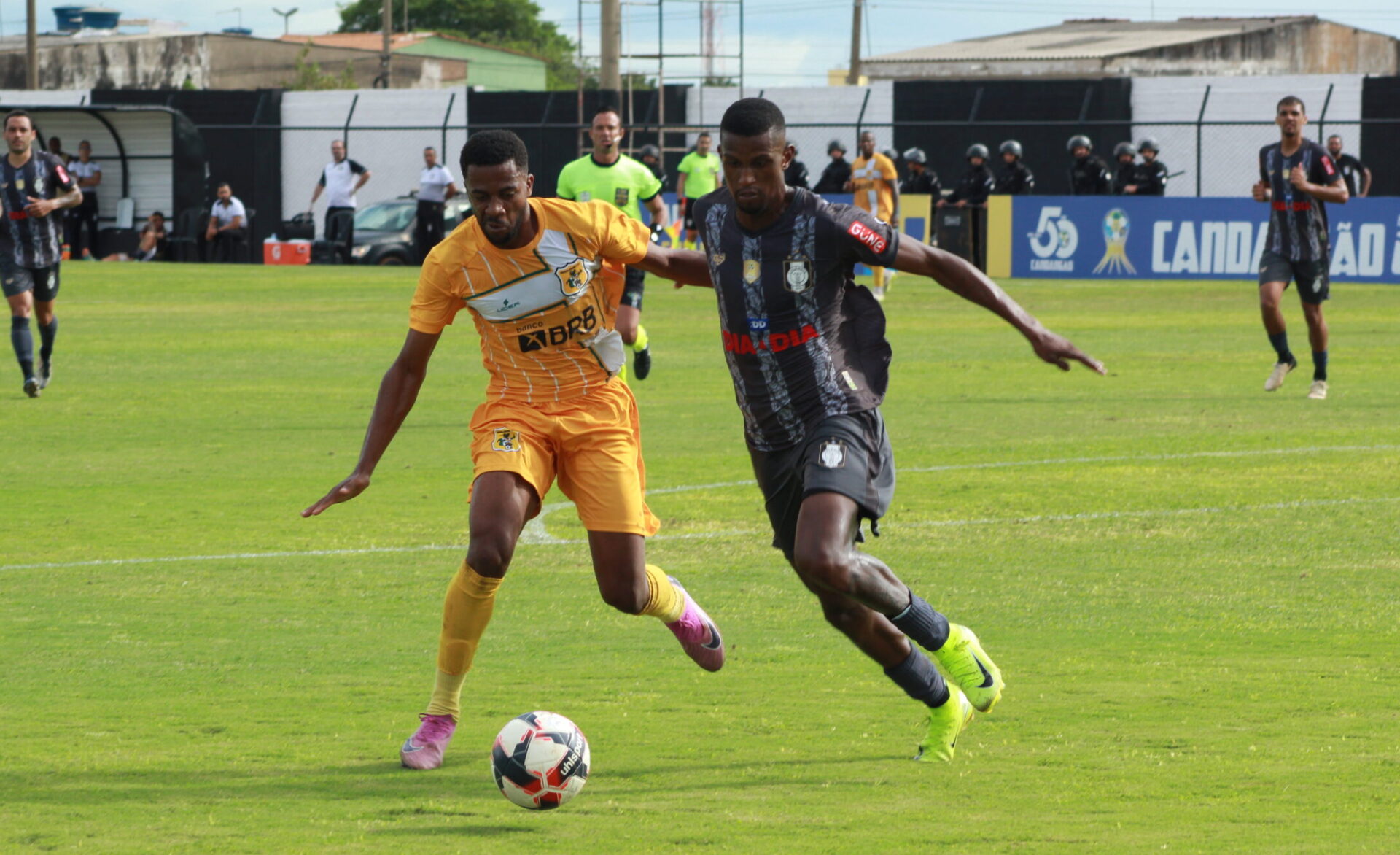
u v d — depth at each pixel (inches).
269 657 512.4
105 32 7066.9
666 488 810.8
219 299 2101.4
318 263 2908.5
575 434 433.4
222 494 805.9
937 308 1969.7
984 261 2491.4
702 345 1553.9
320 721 443.5
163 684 480.4
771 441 418.0
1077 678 479.2
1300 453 898.7
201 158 3189.0
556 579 622.5
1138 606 569.0
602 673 491.2
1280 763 396.2
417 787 385.1
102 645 526.0
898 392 1193.4
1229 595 582.9
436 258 428.1
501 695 467.2
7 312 1913.1
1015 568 631.2
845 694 467.2
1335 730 422.9
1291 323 1705.2
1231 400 1134.4
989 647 515.8
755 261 406.3
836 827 352.5
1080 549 665.6
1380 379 1238.3
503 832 350.9
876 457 408.8
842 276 411.5
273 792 381.1
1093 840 342.3
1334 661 495.2
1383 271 2256.4
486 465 425.4
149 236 3095.5
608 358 440.8
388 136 3518.7
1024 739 419.5
